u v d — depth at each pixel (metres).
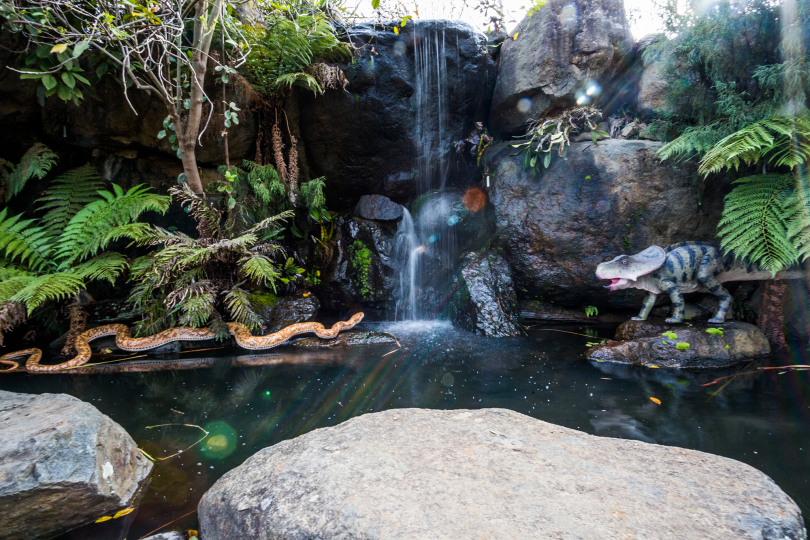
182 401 3.12
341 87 5.87
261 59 5.42
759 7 4.25
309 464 1.74
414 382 3.48
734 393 3.13
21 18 3.94
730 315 4.67
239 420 2.79
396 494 1.48
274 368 3.90
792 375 3.49
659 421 2.67
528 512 1.38
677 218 5.08
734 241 4.12
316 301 5.55
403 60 5.95
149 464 2.24
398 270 6.52
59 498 1.76
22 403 2.37
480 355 4.27
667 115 5.15
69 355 4.32
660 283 4.38
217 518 1.68
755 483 1.57
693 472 1.64
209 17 4.29
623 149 5.18
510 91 6.07
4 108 4.78
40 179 5.36
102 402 3.11
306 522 1.42
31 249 4.70
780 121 4.00
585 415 2.78
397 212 6.82
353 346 4.63
